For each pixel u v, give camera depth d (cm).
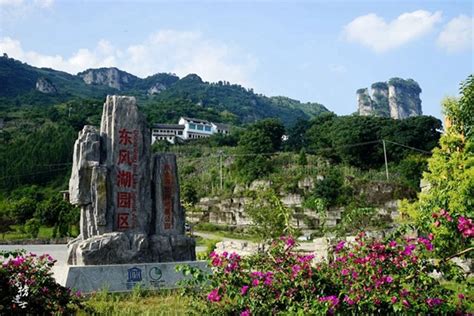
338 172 4909
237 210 4688
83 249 1288
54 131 7931
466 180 1145
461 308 707
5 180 6606
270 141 5756
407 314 643
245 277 732
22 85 15038
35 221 3750
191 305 845
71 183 1402
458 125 1555
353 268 705
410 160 4847
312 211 4131
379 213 3988
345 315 670
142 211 1430
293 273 713
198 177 6228
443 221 747
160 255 1407
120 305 1096
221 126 11044
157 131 10088
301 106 19712
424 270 716
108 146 1431
